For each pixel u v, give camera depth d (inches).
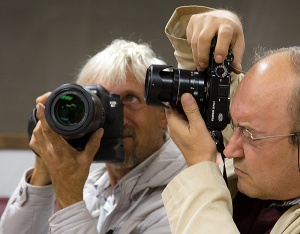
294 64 70.7
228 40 76.3
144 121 109.1
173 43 90.7
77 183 98.1
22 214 108.8
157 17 188.2
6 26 191.9
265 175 72.3
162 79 78.0
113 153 101.8
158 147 111.8
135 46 114.5
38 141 98.7
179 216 74.4
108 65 110.1
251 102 71.7
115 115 101.9
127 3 189.3
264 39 181.2
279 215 79.0
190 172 76.0
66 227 96.3
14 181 191.2
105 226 108.0
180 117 80.4
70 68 192.5
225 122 77.3
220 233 70.6
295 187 72.5
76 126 92.7
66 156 97.3
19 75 193.2
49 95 94.7
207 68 78.5
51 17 191.8
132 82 109.1
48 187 109.3
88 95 93.0
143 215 102.7
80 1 190.7
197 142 77.7
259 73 72.5
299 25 181.2
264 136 71.1
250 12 180.4
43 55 192.5
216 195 73.6
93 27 191.2
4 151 191.8
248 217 83.0
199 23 80.2
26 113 193.5
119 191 110.8
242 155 74.2
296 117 69.6
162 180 105.7
